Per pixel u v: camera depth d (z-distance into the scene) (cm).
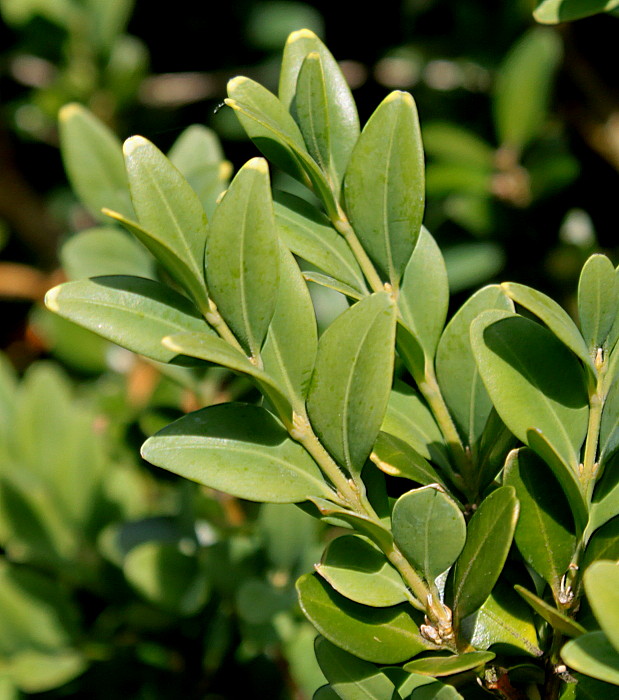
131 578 47
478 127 71
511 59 64
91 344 67
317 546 48
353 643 36
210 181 46
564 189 66
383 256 38
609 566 33
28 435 55
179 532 51
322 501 36
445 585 36
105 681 50
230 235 36
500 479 38
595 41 70
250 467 36
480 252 64
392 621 36
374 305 36
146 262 47
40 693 50
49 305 36
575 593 36
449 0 71
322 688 37
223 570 48
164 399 55
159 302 36
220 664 50
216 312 36
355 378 36
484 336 36
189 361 36
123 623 51
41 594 52
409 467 37
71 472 55
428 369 38
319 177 37
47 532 54
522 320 36
